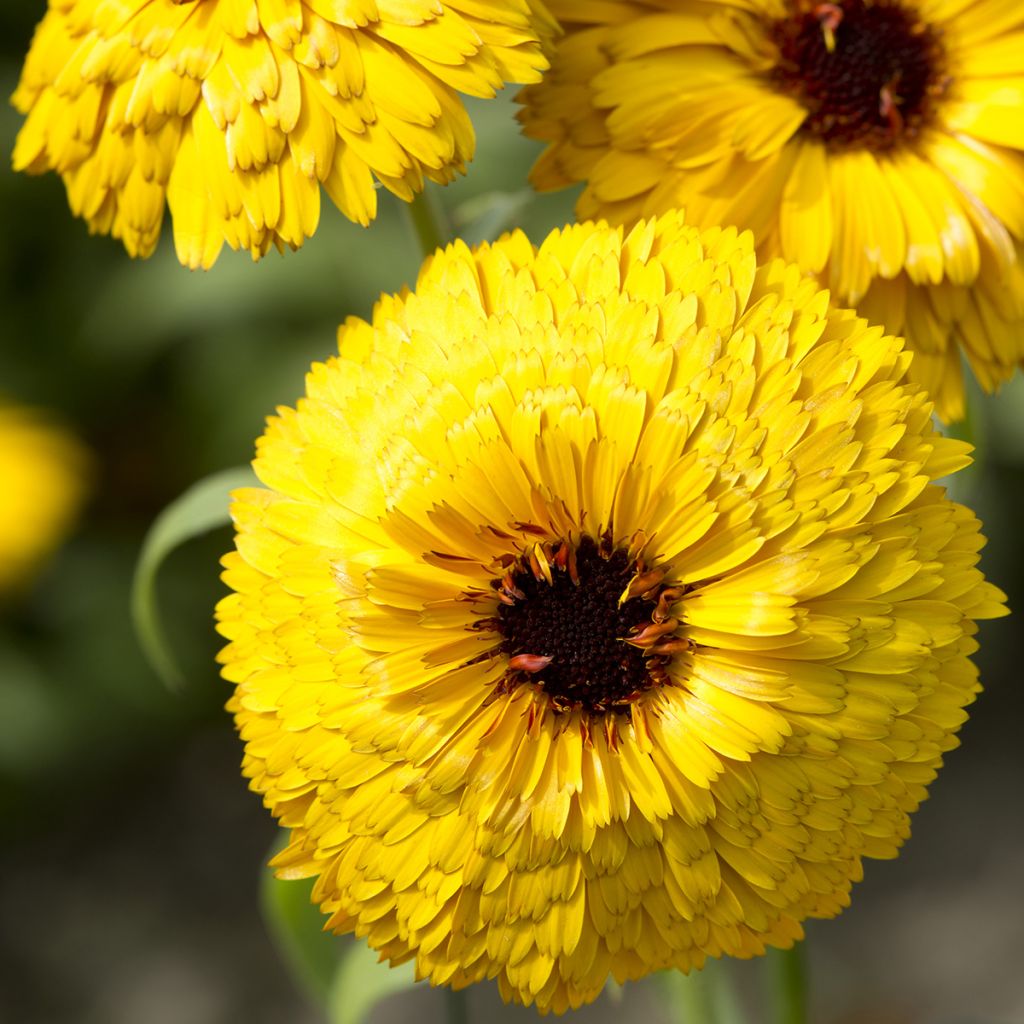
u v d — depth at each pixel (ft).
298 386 1.66
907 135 1.15
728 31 1.12
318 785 1.05
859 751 1.04
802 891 1.05
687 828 1.05
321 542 1.05
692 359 1.03
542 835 1.05
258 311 1.62
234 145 1.05
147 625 1.17
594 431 1.03
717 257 1.05
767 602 1.03
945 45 1.16
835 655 1.03
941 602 1.03
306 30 1.05
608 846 1.05
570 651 1.07
